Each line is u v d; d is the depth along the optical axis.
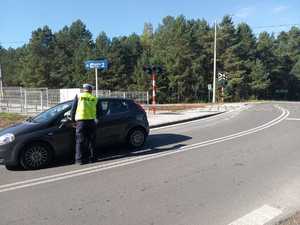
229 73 77.06
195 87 75.12
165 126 18.39
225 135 14.22
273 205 6.32
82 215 6.03
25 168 9.34
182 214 6.00
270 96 94.44
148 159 9.97
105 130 10.81
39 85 82.62
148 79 72.00
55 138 9.68
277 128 16.22
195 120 21.62
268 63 92.12
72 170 9.02
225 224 5.56
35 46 87.12
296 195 6.82
